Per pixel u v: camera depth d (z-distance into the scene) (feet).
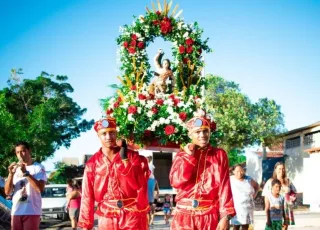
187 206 20.04
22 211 25.61
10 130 115.14
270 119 131.54
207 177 20.11
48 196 77.36
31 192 25.81
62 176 140.26
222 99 132.57
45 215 73.61
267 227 33.14
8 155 114.62
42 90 148.36
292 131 125.59
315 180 93.15
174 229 20.24
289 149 131.34
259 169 133.18
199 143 20.21
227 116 128.88
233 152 153.99
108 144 20.18
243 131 131.44
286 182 34.40
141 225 20.17
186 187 20.20
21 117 140.77
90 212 20.21
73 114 156.66
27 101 142.20
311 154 95.35
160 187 107.04
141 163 20.33
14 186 26.08
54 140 136.15
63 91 152.76
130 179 19.97
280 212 33.17
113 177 20.04
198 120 20.26
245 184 35.32
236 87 138.21
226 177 20.06
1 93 132.77
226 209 19.57
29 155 26.43
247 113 132.87
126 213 19.97
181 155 20.25
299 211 94.07
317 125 116.16
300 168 125.18
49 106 138.41
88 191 20.31
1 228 39.75
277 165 34.65
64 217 75.10
